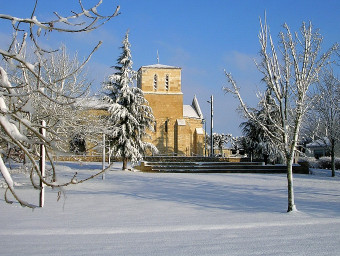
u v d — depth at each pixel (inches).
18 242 293.9
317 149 2217.0
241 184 885.8
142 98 1368.1
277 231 343.6
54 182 187.6
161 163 1497.3
